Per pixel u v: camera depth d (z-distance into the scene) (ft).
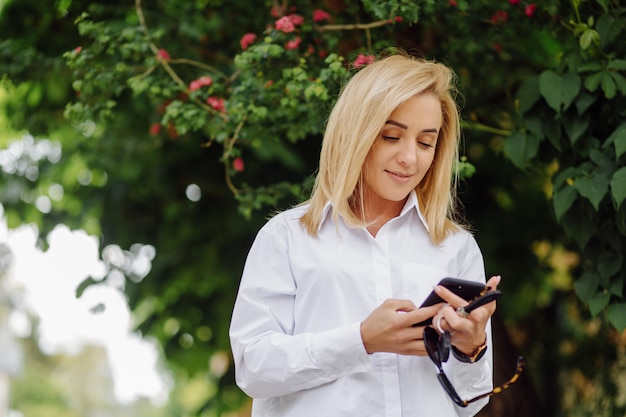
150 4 18.21
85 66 15.44
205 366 22.44
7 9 19.19
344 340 8.30
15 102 20.18
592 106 12.99
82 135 20.74
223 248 21.13
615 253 12.78
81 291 21.57
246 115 14.07
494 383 18.86
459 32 14.84
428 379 8.68
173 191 20.76
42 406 82.33
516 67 15.85
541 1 13.70
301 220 9.04
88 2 18.76
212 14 17.63
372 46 14.60
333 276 8.78
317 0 15.61
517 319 22.61
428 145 8.84
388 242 8.97
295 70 13.37
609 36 12.60
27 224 21.68
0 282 64.39
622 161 12.42
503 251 21.01
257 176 20.20
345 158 8.77
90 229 21.68
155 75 15.55
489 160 19.93
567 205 12.45
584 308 19.79
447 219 9.30
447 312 7.98
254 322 8.86
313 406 8.59
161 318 22.08
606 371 20.95
